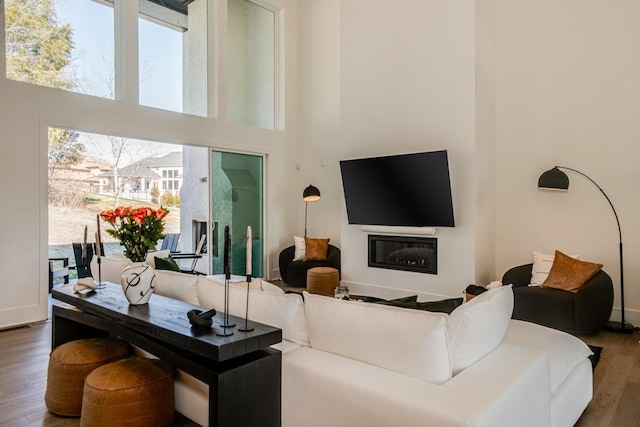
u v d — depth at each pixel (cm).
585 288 366
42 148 427
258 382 170
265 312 198
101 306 224
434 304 202
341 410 153
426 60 507
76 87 468
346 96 586
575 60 458
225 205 615
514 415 148
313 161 691
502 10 509
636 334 392
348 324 170
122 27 495
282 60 686
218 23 595
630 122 425
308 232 700
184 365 175
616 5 432
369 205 554
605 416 235
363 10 566
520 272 449
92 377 202
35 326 410
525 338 219
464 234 482
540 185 434
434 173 480
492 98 512
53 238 683
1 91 402
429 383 151
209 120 585
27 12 433
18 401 248
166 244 823
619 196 432
